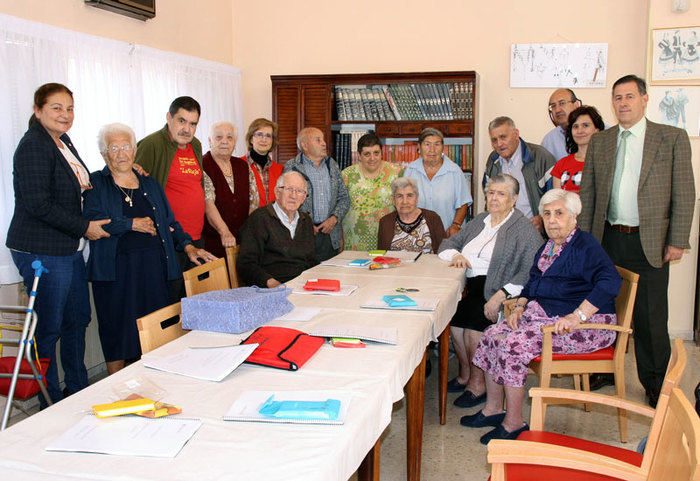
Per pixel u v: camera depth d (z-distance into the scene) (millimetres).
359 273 3043
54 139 2775
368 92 4926
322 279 2812
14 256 2785
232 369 1574
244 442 1212
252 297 2043
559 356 2639
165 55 4289
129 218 2898
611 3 4699
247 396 1432
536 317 2740
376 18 5195
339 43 5301
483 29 4977
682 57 4301
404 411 3248
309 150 4000
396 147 4965
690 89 4309
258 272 3107
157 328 1923
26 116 3133
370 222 4176
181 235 3252
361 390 1478
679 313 4418
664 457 1282
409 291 2607
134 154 2982
